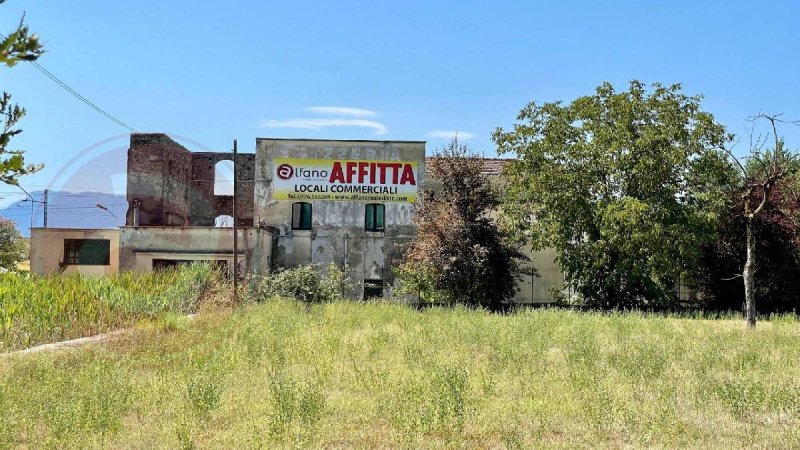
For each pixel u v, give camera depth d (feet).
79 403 23.85
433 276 96.78
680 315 78.69
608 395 27.63
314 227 112.78
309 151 113.29
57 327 47.06
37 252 72.54
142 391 27.73
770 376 33.37
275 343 40.47
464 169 100.22
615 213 87.20
